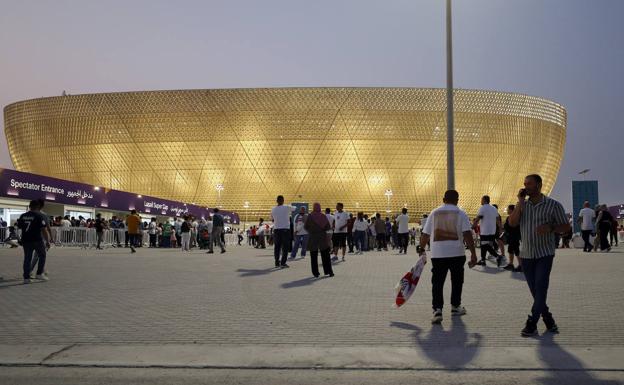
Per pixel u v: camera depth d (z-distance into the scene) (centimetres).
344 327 782
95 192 4041
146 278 1438
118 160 8944
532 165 9544
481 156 9019
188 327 782
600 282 1322
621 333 740
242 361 603
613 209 6106
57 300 1038
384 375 554
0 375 557
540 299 725
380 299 1058
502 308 948
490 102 8975
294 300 1041
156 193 9019
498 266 1855
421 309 937
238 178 8831
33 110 9294
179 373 565
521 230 758
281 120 8512
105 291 1170
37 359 611
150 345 676
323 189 8844
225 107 8512
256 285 1288
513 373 558
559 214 737
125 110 8738
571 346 666
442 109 8638
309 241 1496
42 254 1362
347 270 1723
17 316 869
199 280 1394
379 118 8538
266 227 4528
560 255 2406
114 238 3688
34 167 9619
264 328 775
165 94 8631
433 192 8969
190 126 8625
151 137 8738
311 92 8462
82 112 8925
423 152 8700
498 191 9394
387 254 2862
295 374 559
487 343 684
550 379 536
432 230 871
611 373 556
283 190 8856
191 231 3516
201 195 8969
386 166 8706
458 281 871
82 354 632
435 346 668
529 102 9275
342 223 2205
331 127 8512
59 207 3794
